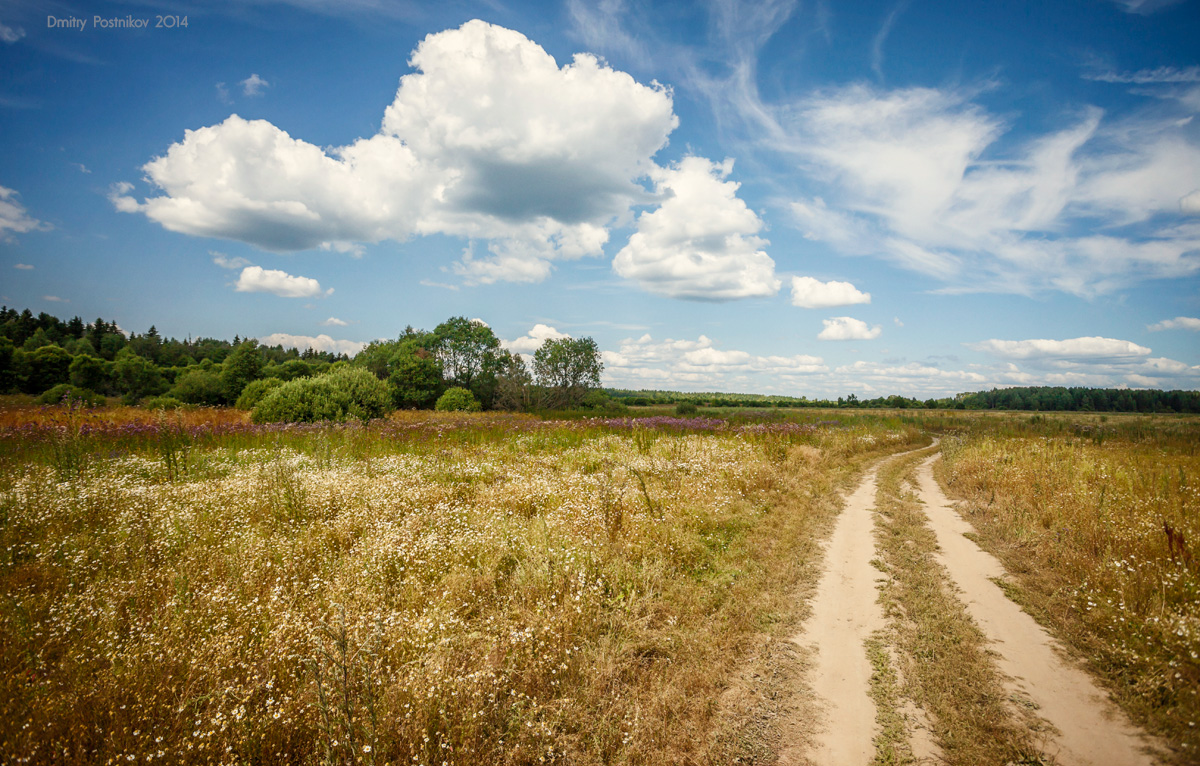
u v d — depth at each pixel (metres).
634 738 3.23
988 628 4.88
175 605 4.06
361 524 6.51
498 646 3.96
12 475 8.12
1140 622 4.43
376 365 55.44
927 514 9.14
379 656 3.56
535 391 45.31
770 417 26.03
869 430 22.52
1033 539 7.30
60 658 3.57
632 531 6.52
